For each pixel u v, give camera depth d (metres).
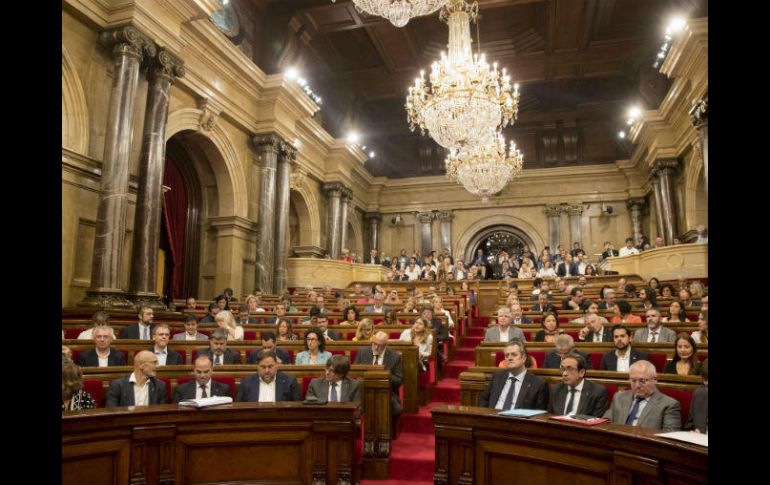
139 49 9.16
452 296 11.51
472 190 13.11
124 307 8.40
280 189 14.16
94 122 8.84
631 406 3.68
